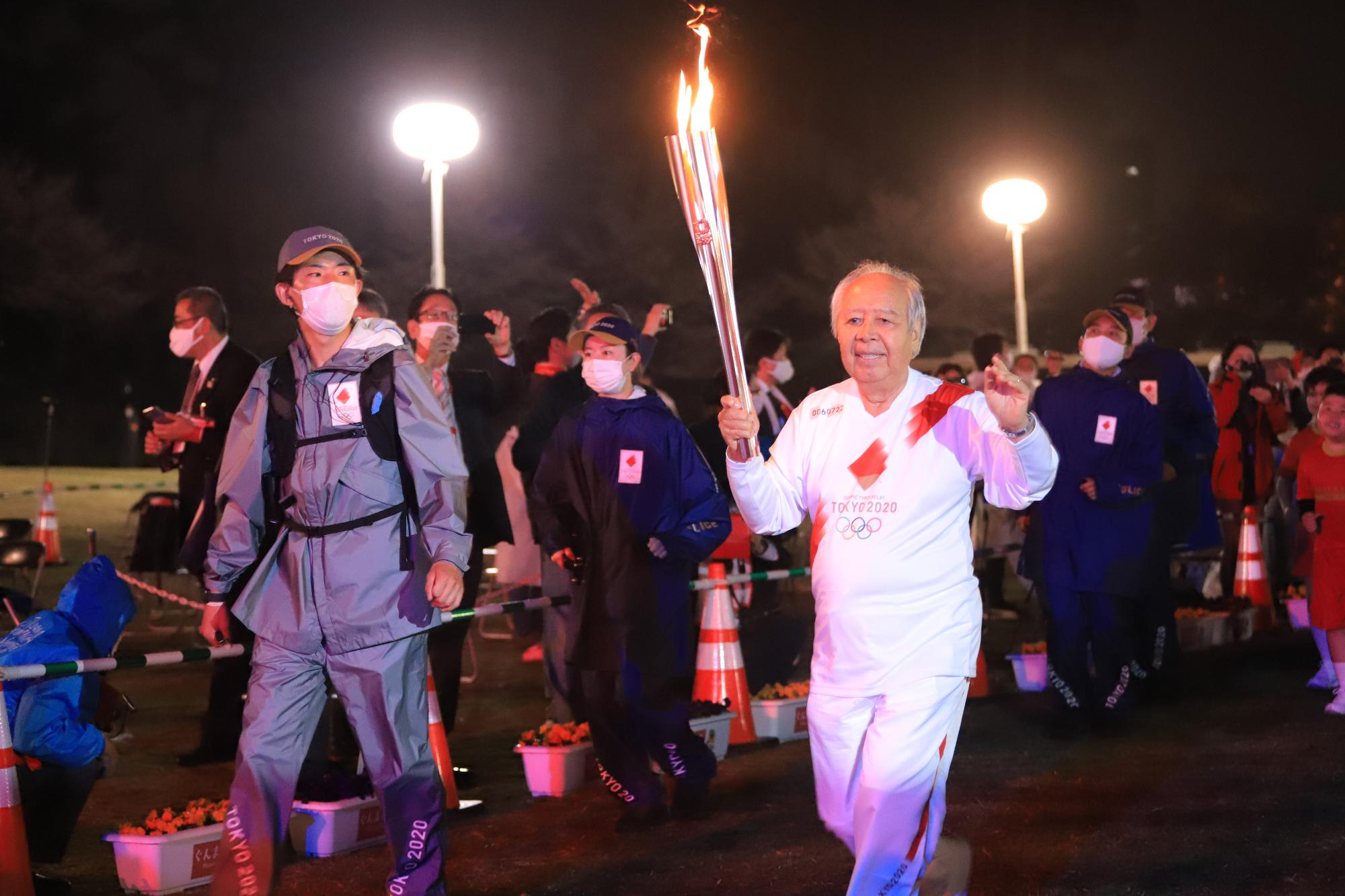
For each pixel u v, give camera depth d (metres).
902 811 3.46
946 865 3.77
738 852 4.98
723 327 3.56
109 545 14.61
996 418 3.43
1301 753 6.27
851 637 3.58
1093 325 7.09
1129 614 7.43
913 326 3.65
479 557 6.81
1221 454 11.21
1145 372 8.34
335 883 4.75
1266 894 4.31
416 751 4.10
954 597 3.56
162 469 6.93
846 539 3.61
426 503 4.05
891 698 3.52
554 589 6.88
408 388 4.06
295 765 4.06
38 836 4.58
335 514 4.04
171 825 4.77
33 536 14.00
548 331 7.48
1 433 30.80
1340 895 4.28
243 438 4.11
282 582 4.07
